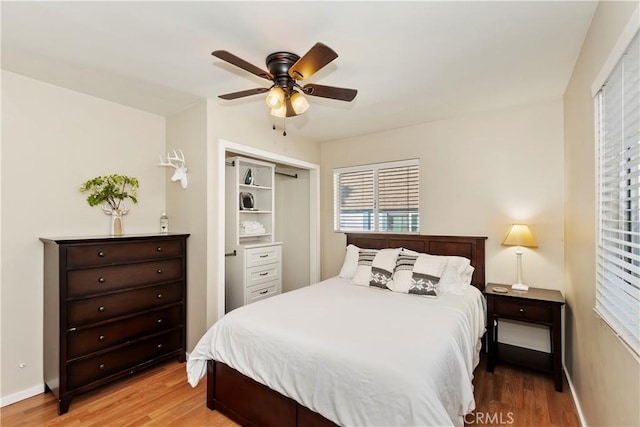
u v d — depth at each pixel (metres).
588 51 1.82
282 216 4.86
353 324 1.96
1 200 2.27
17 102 2.36
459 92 2.72
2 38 1.89
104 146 2.85
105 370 2.39
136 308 2.60
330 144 4.41
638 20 1.07
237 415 2.03
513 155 3.08
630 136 1.27
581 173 2.11
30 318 2.39
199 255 2.92
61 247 2.18
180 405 2.24
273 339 1.85
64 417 2.12
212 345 2.13
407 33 1.83
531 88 2.63
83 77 2.42
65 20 1.71
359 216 4.14
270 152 3.60
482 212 3.24
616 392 1.40
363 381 1.47
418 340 1.71
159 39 1.91
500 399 2.30
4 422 2.06
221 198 2.97
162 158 3.28
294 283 4.68
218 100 2.89
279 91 1.95
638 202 1.34
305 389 1.65
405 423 1.32
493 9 1.62
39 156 2.46
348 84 2.54
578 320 2.23
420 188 3.63
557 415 2.11
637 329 1.19
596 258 1.71
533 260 2.98
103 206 2.83
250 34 1.85
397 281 2.85
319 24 1.75
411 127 3.70
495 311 2.75
